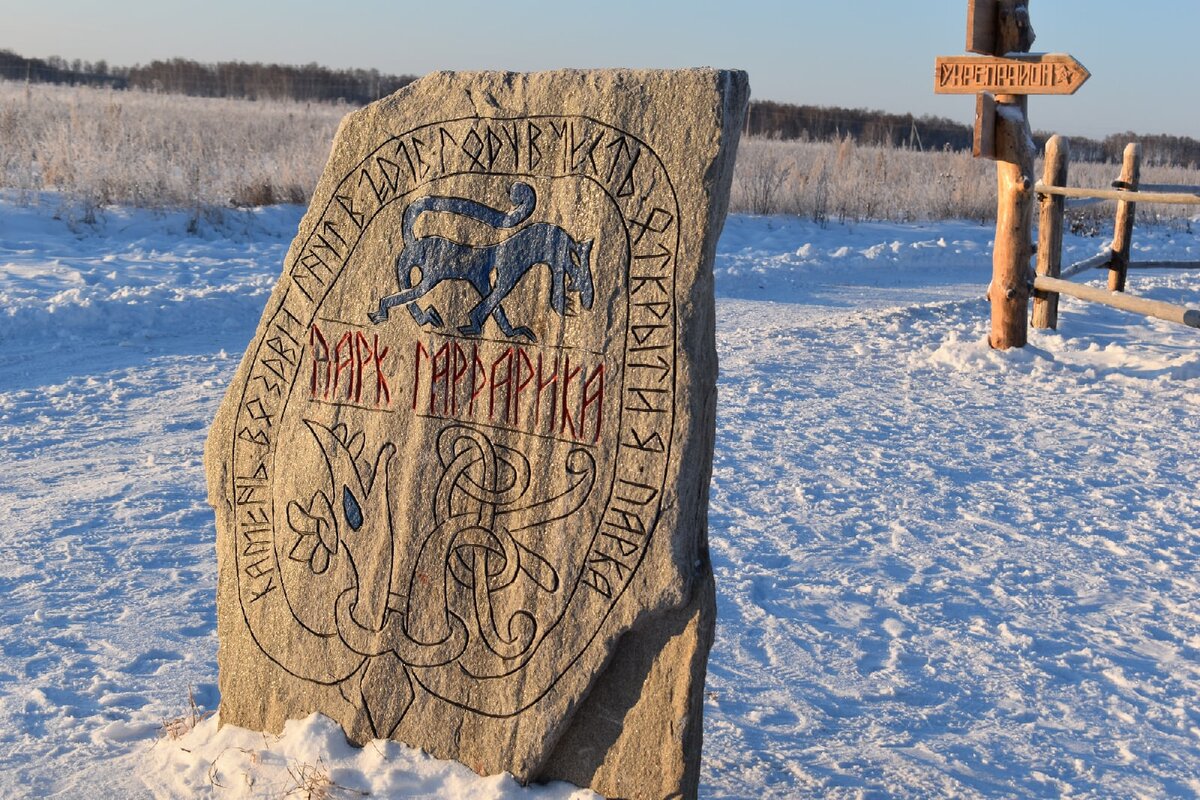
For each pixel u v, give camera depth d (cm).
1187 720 409
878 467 731
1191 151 5909
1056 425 858
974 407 913
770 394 937
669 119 333
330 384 378
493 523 348
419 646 356
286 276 386
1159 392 970
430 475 358
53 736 379
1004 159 1070
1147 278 1723
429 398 361
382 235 373
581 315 339
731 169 334
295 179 1970
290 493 380
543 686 338
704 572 330
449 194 363
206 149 2197
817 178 2498
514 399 348
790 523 618
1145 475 731
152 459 714
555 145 348
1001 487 697
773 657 454
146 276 1333
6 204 1644
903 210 2589
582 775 339
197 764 360
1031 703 420
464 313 356
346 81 5653
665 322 329
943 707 414
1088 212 2666
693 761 327
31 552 550
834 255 1916
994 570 556
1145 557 580
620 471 331
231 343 1080
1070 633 485
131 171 1784
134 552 555
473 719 346
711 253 330
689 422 325
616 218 337
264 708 379
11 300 1105
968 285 1748
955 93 1059
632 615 327
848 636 475
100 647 450
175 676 429
